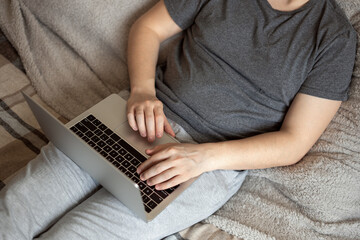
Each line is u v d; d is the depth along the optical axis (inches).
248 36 47.2
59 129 38.0
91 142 43.1
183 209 41.8
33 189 40.7
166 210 41.2
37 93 56.0
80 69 56.9
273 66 45.4
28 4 58.6
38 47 57.6
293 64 44.9
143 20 52.5
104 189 43.1
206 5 49.5
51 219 40.9
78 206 41.3
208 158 42.7
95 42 56.9
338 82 43.8
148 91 48.3
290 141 44.2
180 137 46.4
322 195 44.4
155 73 52.7
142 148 43.3
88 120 44.9
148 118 44.1
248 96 47.0
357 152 46.1
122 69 56.8
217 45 47.8
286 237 43.4
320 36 44.8
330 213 44.1
